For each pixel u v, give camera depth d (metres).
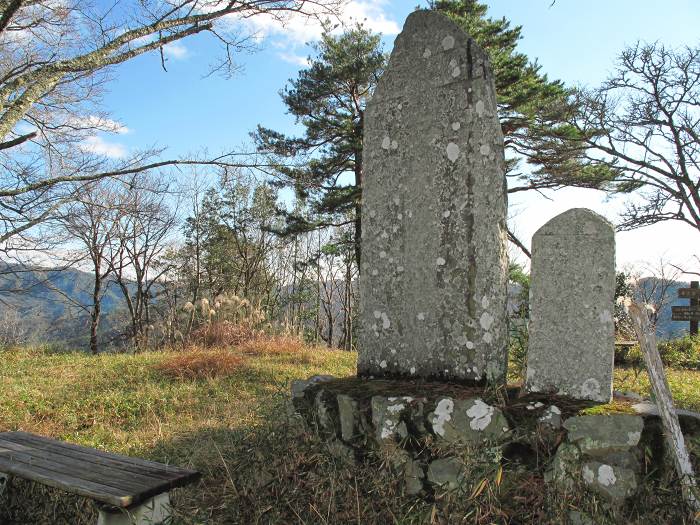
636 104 15.53
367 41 14.83
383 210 4.33
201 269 27.47
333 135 15.68
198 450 4.38
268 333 13.09
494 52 14.20
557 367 3.49
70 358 10.70
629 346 11.52
